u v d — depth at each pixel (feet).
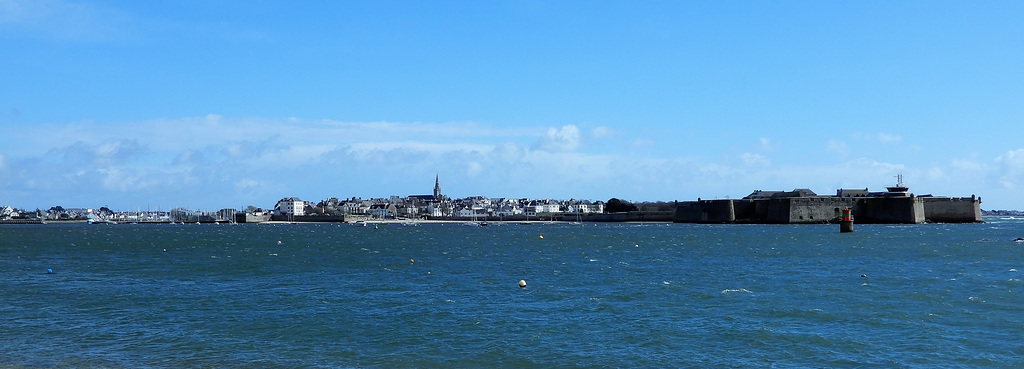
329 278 237.66
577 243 478.18
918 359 121.90
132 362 121.49
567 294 194.70
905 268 264.31
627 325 150.30
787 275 240.53
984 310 164.04
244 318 159.33
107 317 160.66
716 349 129.70
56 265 294.66
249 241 549.13
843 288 203.00
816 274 243.19
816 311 163.43
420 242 516.73
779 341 134.72
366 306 175.22
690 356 124.98
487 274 250.16
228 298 188.85
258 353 128.16
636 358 124.16
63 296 192.54
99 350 129.49
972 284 209.56
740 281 222.89
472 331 145.28
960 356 123.44
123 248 439.63
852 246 407.44
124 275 249.14
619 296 189.98
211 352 128.57
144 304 178.50
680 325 149.79
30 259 334.65
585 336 140.36
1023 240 464.65
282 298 188.65
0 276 244.83
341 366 120.37
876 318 155.12
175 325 151.64
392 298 188.44
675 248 406.21
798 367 117.80
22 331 145.07
